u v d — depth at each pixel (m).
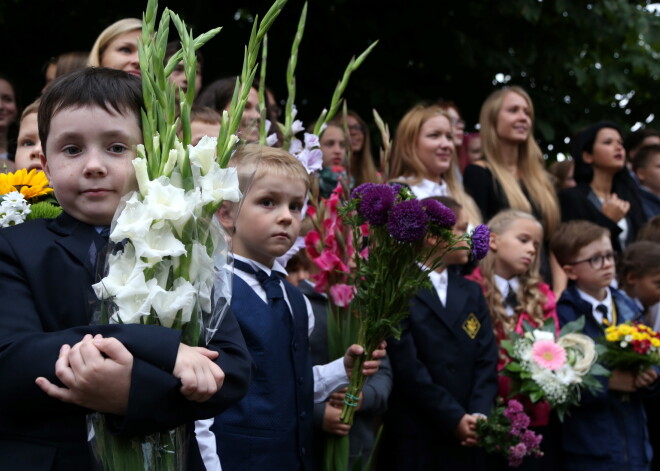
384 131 3.22
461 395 3.76
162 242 1.60
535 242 4.43
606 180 5.60
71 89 1.78
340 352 3.18
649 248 4.97
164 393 1.54
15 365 1.57
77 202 1.78
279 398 2.59
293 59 3.35
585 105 8.70
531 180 5.17
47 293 1.71
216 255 1.71
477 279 4.35
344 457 3.13
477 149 6.23
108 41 3.88
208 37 1.77
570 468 4.20
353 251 3.24
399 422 3.74
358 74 7.95
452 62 8.16
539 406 4.10
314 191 3.33
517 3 7.73
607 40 8.41
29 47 7.32
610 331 4.25
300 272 4.07
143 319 1.63
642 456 4.28
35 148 3.21
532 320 4.27
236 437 2.51
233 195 1.67
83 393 1.53
